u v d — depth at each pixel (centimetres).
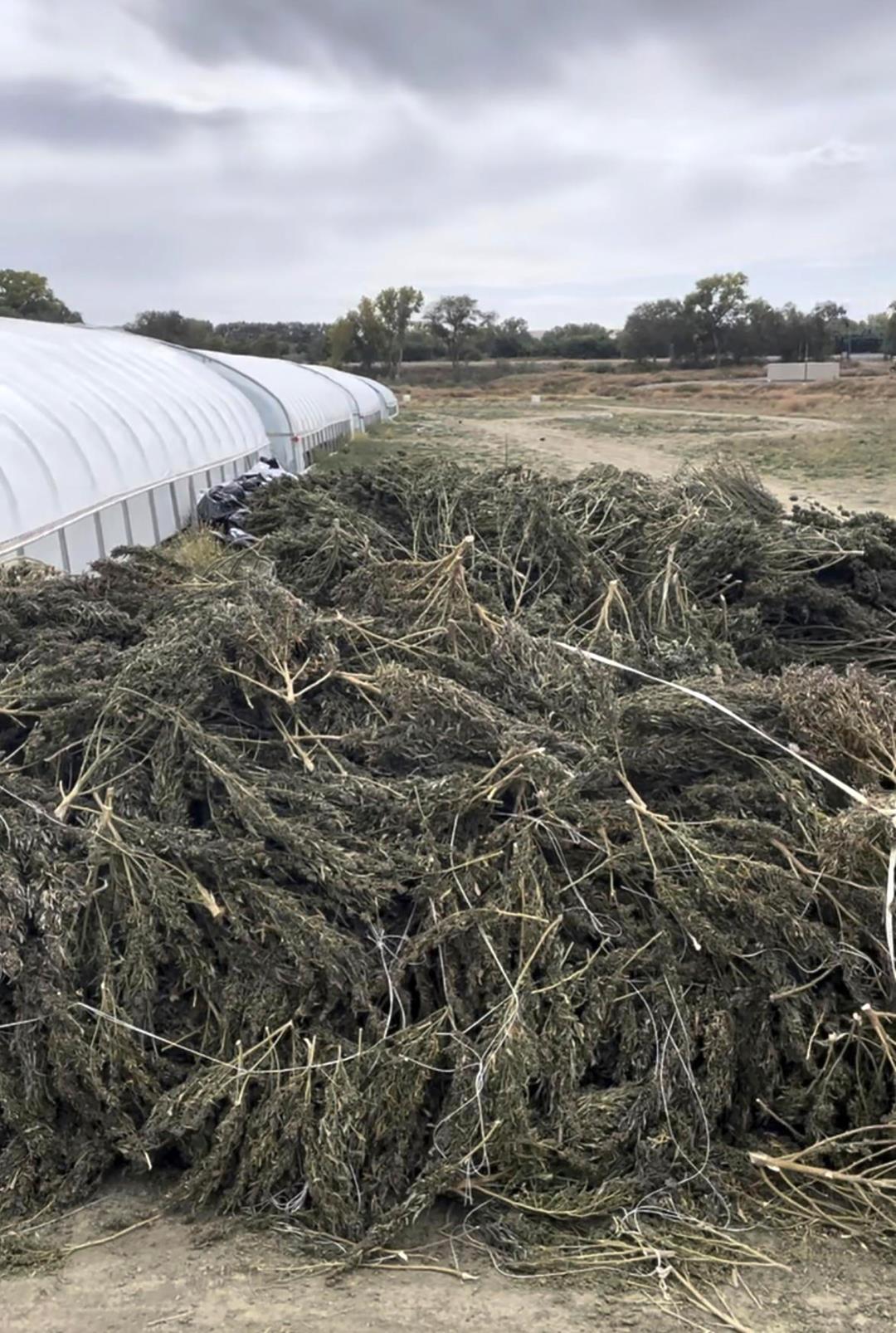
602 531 898
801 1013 448
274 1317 360
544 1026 439
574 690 615
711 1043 435
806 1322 355
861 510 2133
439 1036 432
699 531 871
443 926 461
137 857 488
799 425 4519
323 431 3225
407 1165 411
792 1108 434
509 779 527
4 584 757
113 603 756
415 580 752
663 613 779
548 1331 353
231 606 635
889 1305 362
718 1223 398
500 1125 402
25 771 567
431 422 5075
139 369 2050
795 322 9969
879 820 475
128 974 460
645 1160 411
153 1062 444
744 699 584
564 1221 400
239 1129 414
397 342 9744
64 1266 386
